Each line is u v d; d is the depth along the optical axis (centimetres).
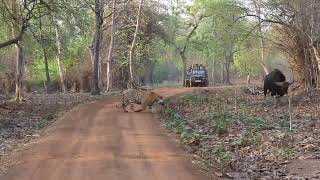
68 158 1151
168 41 6088
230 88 3881
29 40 3459
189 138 1424
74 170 1021
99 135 1510
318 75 2661
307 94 2625
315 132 1494
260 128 1586
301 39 2638
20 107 2820
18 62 3319
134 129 1648
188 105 2539
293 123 1723
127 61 5672
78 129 1662
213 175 990
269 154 1195
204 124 1769
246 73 6694
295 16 2528
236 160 1137
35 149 1298
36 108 2744
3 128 1905
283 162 1103
